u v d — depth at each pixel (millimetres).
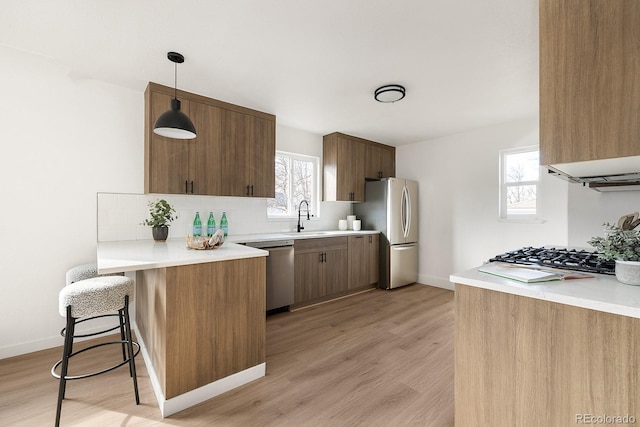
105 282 1772
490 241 3930
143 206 2889
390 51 2133
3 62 2234
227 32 1916
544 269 1440
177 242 2686
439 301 3809
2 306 2258
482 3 1637
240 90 2811
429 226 4613
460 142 4250
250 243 3055
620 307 885
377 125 3908
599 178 1710
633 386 893
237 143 3164
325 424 1604
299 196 4277
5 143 2256
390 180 4359
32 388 1900
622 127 1046
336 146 4234
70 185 2523
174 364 1690
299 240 3471
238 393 1877
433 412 1707
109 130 2697
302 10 1705
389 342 2613
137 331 2701
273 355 2377
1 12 1715
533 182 3633
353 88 2764
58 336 2480
